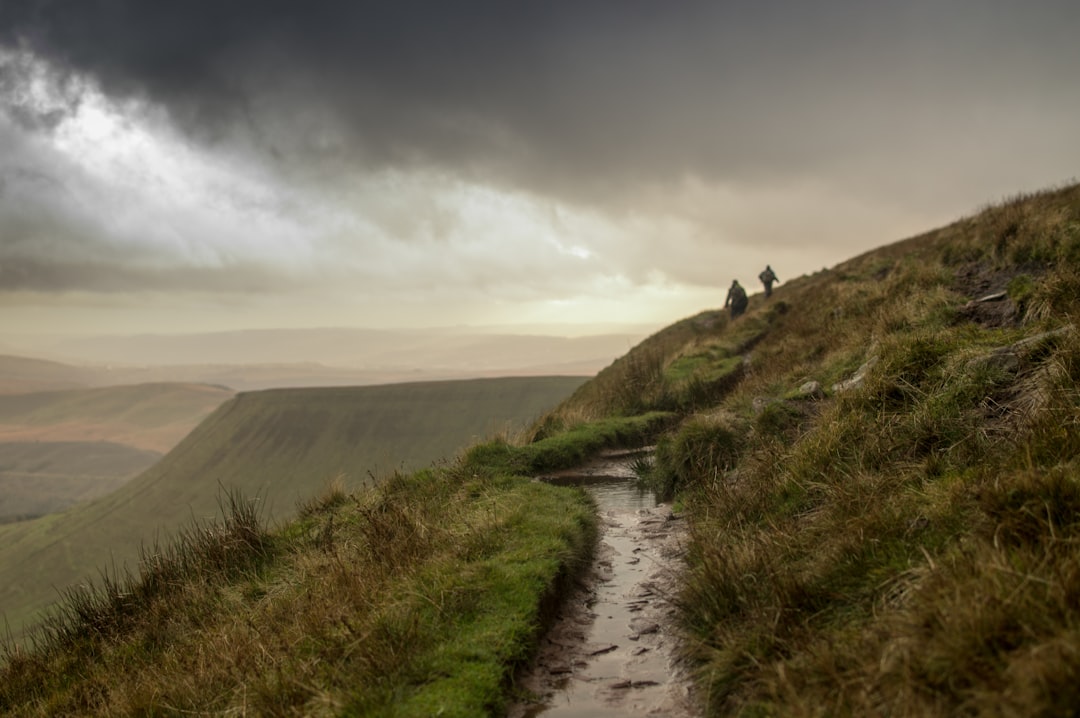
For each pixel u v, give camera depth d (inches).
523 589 222.8
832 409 315.9
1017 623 131.0
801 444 303.3
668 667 194.7
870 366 358.6
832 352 506.6
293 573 294.5
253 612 258.1
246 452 6668.3
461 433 6633.9
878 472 244.4
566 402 884.0
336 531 334.6
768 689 151.3
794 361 558.6
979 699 117.0
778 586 185.3
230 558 331.0
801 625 172.1
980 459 219.3
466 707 160.2
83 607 331.6
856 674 139.8
